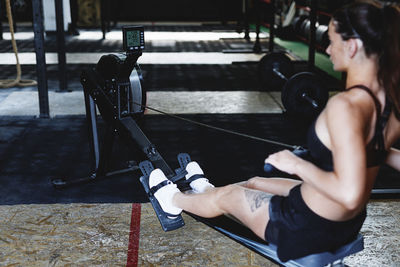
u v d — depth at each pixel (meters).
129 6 16.19
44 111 5.18
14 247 2.71
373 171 1.61
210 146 4.42
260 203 1.83
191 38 11.88
